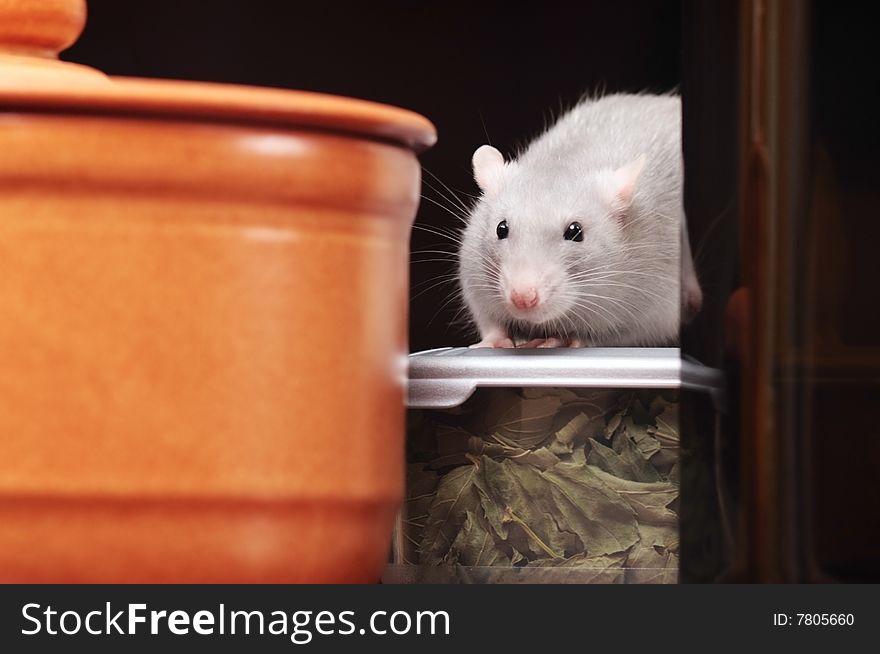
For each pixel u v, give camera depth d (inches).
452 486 36.8
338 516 26.0
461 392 36.3
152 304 23.7
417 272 64.5
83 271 23.5
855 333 25.8
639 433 36.3
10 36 26.9
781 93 25.8
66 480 23.6
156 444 23.8
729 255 26.6
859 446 25.7
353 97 65.2
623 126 57.6
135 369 23.7
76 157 23.4
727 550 26.7
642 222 53.4
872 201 25.7
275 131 24.6
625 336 54.7
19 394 23.5
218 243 24.1
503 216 52.7
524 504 36.4
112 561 24.3
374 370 26.7
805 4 25.7
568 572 36.2
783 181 25.8
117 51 64.1
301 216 25.0
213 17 64.4
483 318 55.5
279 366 24.8
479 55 65.1
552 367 35.9
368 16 65.0
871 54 25.8
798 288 25.8
